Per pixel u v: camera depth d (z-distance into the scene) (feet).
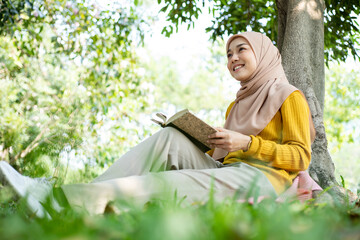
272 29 19.90
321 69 12.87
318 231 2.12
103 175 6.82
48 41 24.38
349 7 18.02
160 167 7.04
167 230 2.10
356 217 4.19
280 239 2.21
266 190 6.93
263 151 7.54
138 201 5.82
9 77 23.13
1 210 6.02
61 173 17.53
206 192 6.61
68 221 3.61
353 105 43.55
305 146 7.79
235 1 20.17
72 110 22.90
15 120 19.77
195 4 20.12
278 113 8.32
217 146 7.66
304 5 13.24
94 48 24.80
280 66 9.62
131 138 26.63
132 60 26.32
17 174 5.49
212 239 2.31
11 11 15.84
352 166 48.91
